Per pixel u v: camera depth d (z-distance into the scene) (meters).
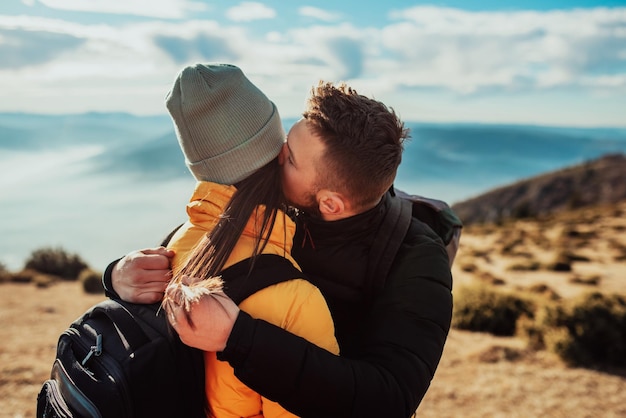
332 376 1.04
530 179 119.50
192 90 1.16
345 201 1.23
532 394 7.30
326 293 1.38
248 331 1.01
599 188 104.00
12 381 6.92
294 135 1.21
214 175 1.20
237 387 1.11
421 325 1.22
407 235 1.39
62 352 1.15
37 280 16.42
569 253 25.27
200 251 1.13
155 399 1.05
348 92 1.23
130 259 1.21
